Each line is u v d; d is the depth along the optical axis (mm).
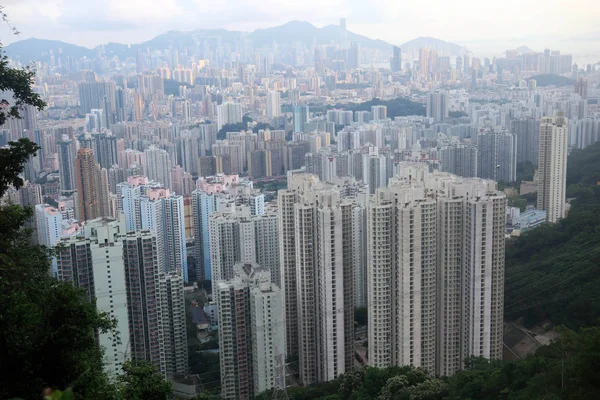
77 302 76812
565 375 129625
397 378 160625
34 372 71125
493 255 191875
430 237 189375
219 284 191750
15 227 87000
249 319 190875
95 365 83875
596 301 191125
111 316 183875
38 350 71188
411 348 192625
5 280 77500
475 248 189250
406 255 186250
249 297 189500
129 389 83062
